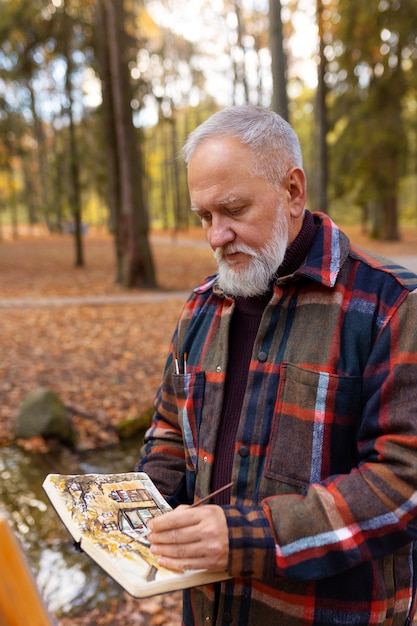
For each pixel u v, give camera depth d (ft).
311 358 3.99
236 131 4.00
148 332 29.14
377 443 3.67
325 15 43.65
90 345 26.23
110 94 46.52
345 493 3.56
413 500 3.47
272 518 3.57
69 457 16.94
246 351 4.47
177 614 10.16
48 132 104.99
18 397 20.03
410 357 3.70
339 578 3.89
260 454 4.09
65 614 10.09
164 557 3.43
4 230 144.66
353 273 4.16
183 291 44.80
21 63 51.44
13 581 2.28
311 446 3.90
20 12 48.24
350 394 3.88
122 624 9.84
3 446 17.37
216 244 4.08
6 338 27.07
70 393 20.43
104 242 108.27
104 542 3.59
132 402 19.97
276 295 4.22
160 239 111.34
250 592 4.08
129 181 45.11
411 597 4.25
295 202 4.27
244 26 77.87
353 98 55.93
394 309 3.87
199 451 4.50
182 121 126.72
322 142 43.37
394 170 56.18
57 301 38.88
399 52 47.24
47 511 13.78
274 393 4.11
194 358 4.76
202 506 3.59
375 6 40.70
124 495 4.26
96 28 49.03
